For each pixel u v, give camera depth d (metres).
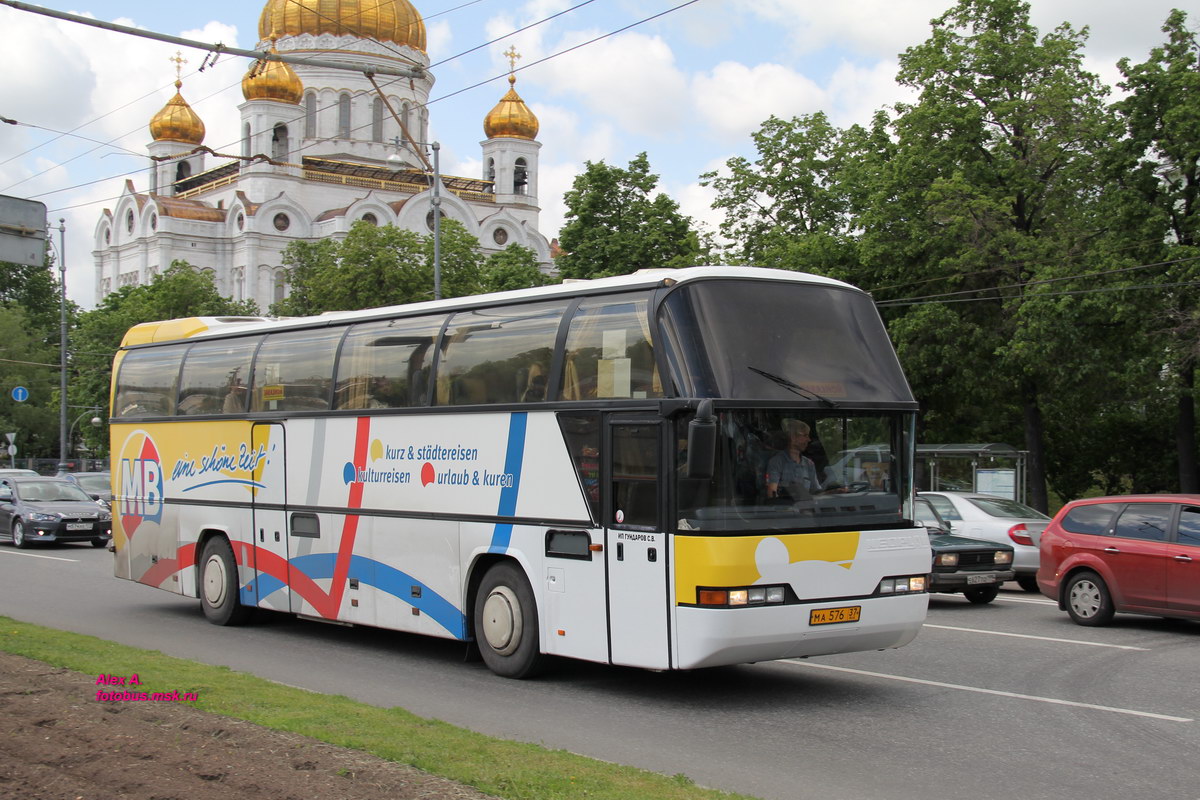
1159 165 30.22
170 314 67.75
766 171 38.41
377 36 83.19
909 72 32.59
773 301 10.16
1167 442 37.72
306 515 13.80
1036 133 31.08
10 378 74.06
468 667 12.02
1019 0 32.22
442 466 11.96
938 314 31.27
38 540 27.59
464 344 11.94
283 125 80.19
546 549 10.73
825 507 9.87
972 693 10.51
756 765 7.92
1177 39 29.77
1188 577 14.05
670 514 9.57
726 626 9.25
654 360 9.85
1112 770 7.79
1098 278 29.36
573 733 8.90
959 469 32.28
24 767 7.00
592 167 41.47
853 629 9.88
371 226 53.53
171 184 85.25
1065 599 15.44
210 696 9.10
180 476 16.03
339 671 11.77
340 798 6.27
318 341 13.95
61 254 58.34
